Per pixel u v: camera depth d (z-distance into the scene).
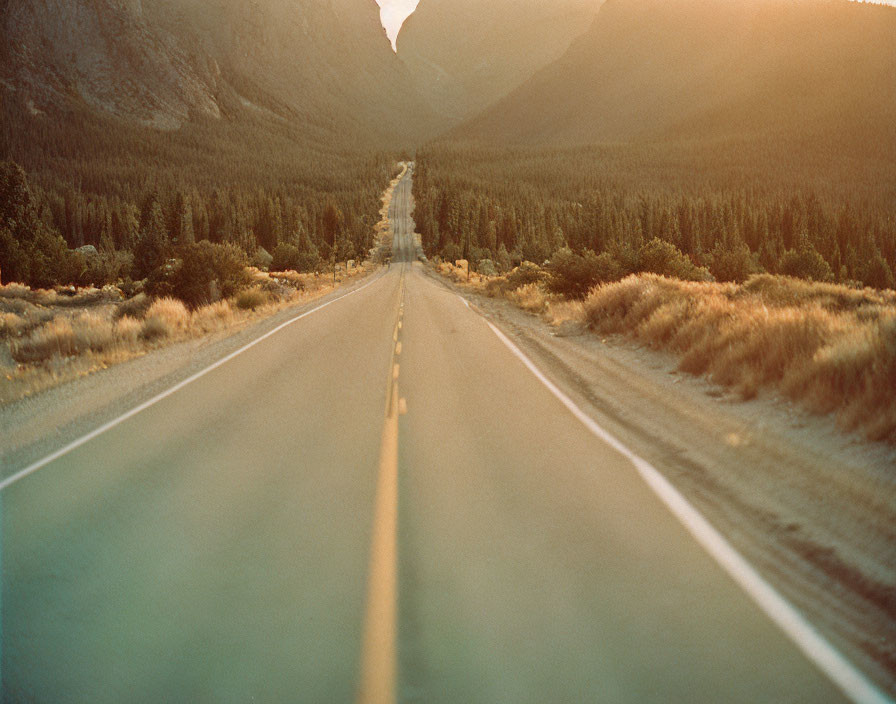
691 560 3.92
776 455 5.73
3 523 4.75
